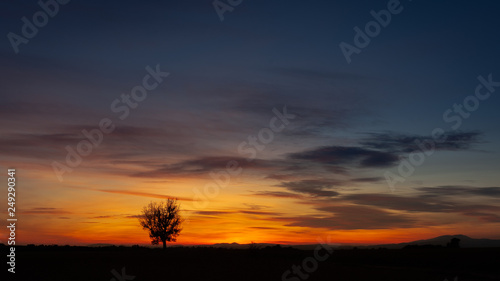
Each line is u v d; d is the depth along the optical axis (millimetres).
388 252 76500
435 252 73188
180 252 76188
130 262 54406
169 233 84250
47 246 94562
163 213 85250
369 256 69438
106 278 37531
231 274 41719
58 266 48250
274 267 49719
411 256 66438
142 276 39188
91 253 76062
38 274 40188
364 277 41344
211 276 39844
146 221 85062
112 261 55719
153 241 84812
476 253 67688
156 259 59906
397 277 42031
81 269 44625
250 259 62188
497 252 68500
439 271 49406
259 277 39719
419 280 39938
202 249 81562
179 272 42688
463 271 49938
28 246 91312
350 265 57625
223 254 70938
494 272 48906
